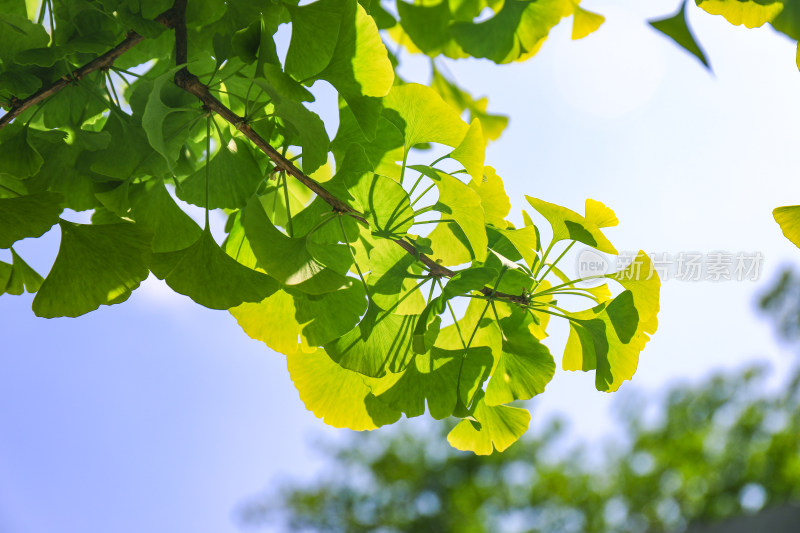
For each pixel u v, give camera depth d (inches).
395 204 29.0
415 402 29.9
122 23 28.2
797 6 27.0
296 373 31.5
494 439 31.6
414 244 29.7
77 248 28.3
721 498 238.1
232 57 28.8
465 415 29.7
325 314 29.9
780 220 28.4
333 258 28.7
